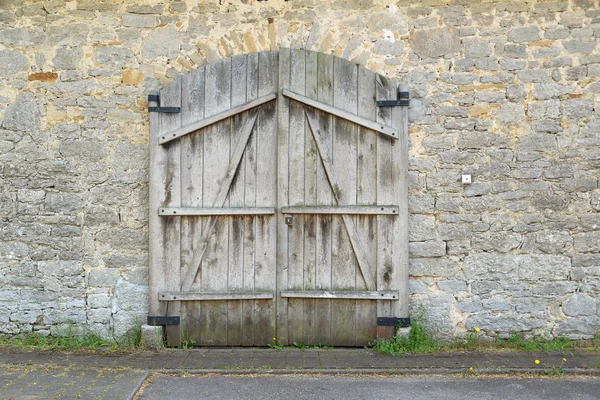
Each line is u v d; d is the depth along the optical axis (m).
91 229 4.76
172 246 4.72
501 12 4.72
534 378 4.10
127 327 4.77
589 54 4.69
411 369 4.21
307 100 4.68
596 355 4.50
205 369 4.22
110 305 4.78
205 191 4.72
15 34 4.75
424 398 3.76
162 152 4.69
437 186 4.73
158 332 4.69
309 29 4.74
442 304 4.73
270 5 4.74
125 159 4.77
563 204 4.70
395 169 4.68
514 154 4.72
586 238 4.70
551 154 4.71
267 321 4.77
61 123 4.75
